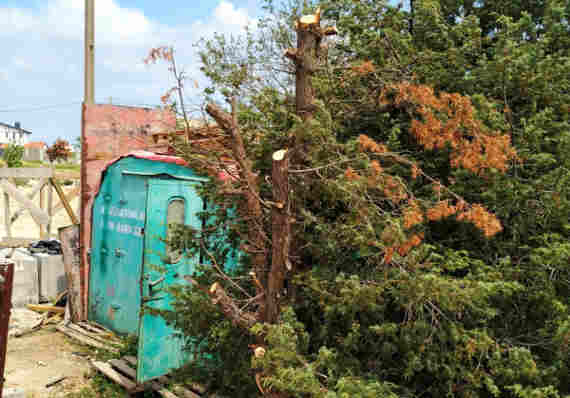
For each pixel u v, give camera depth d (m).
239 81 4.62
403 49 4.28
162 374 5.18
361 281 3.23
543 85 3.94
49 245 9.21
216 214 4.07
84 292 7.82
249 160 3.54
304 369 2.74
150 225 5.18
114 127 8.00
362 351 3.44
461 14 5.05
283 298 3.35
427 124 3.34
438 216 3.04
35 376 5.86
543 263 3.46
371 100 3.95
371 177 3.00
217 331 3.71
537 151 3.79
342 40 4.75
